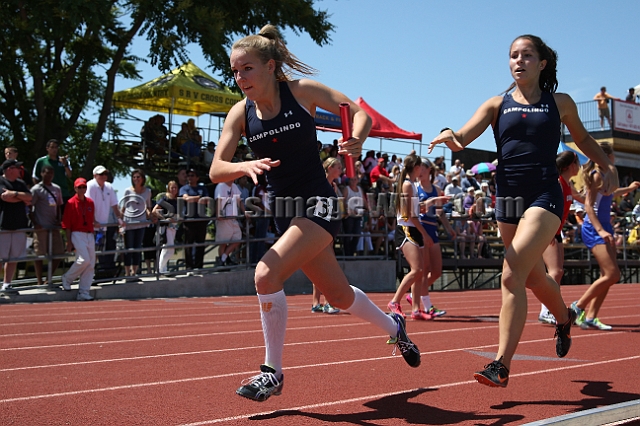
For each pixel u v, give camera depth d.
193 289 11.84
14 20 15.48
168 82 17.44
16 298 10.13
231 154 3.56
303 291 13.59
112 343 5.86
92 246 10.50
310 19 17.33
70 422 3.22
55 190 10.73
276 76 3.56
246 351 5.43
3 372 4.50
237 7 16.73
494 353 5.41
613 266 6.84
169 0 15.93
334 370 4.61
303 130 3.46
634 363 4.97
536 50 4.00
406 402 3.70
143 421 3.25
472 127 4.03
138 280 11.48
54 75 18.61
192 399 3.73
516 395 3.89
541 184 3.91
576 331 6.98
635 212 19.59
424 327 7.22
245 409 3.51
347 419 3.33
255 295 12.39
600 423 2.96
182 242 13.44
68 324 7.31
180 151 17.73
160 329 6.91
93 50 18.53
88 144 21.83
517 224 4.01
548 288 4.30
